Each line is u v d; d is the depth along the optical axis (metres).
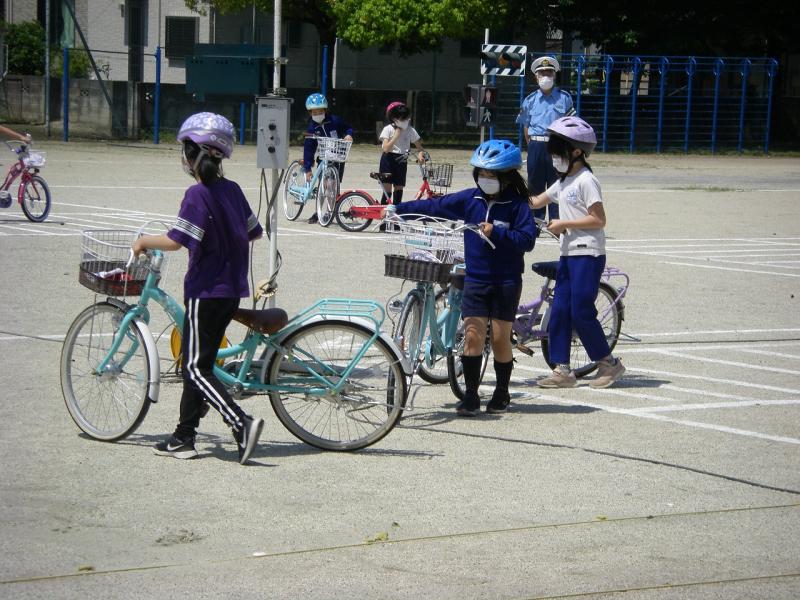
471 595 4.77
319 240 16.66
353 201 18.03
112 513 5.61
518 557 5.22
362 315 6.69
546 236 18.08
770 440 7.29
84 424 6.86
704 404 8.20
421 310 7.86
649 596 4.82
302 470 6.41
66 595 4.65
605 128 41.50
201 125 6.28
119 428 6.72
